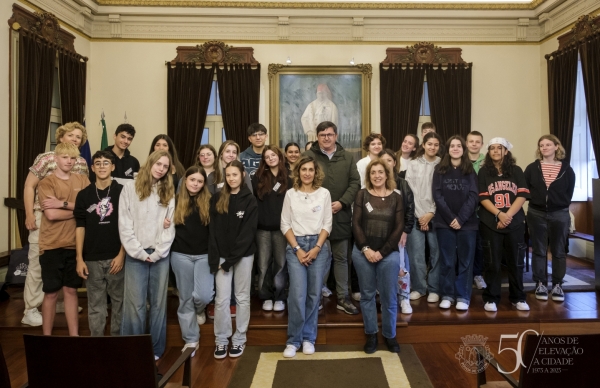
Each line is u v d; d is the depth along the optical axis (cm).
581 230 654
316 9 709
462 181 385
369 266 339
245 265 338
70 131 384
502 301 418
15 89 530
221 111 723
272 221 379
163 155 318
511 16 717
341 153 387
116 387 188
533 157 737
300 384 298
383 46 733
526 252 526
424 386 295
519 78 737
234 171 328
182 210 324
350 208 382
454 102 724
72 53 639
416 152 437
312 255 329
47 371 188
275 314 391
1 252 510
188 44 725
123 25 716
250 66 715
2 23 511
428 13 714
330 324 366
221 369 321
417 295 425
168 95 709
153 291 328
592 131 589
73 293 337
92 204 318
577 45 619
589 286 468
